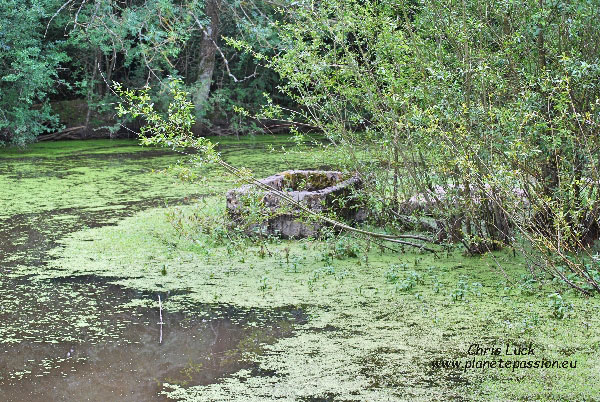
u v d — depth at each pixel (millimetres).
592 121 5738
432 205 6812
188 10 16016
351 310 5336
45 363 4480
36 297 5797
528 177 6059
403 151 6945
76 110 20125
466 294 5625
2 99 17578
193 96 20250
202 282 6152
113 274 6438
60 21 17922
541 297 5562
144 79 20859
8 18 16828
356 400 3855
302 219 7020
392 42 6602
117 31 16781
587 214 6191
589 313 5168
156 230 8148
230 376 4211
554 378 4102
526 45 6281
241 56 19125
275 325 5059
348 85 6910
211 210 8984
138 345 4750
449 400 3842
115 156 15820
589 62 6191
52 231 8195
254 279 6207
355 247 6938
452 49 6699
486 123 6008
